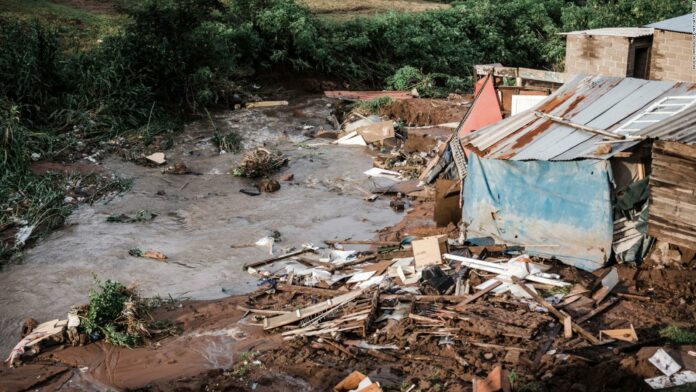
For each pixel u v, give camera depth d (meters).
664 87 15.38
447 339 12.16
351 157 24.45
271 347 12.59
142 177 22.42
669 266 14.02
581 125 15.09
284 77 32.81
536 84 18.83
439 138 24.84
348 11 39.81
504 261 15.05
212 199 20.88
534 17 40.16
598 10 37.69
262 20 32.47
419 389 10.66
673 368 10.16
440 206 17.56
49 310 14.58
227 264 16.56
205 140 25.91
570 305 12.98
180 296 15.03
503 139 15.77
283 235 18.23
